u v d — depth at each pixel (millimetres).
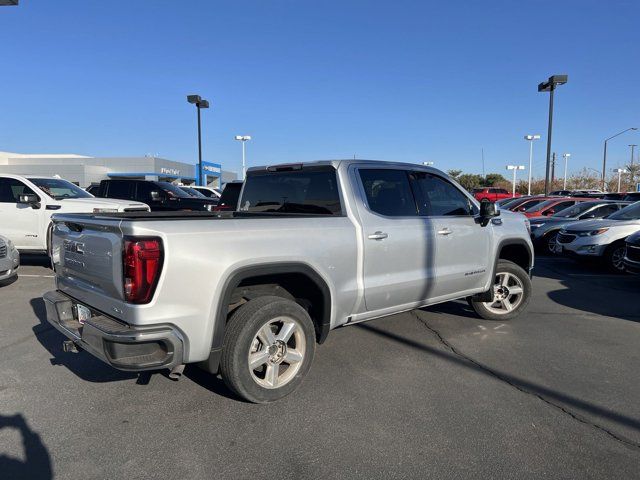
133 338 2941
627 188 54906
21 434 3180
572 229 10477
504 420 3402
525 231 5973
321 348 4863
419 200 4832
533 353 4785
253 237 3434
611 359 4633
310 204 4500
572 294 7652
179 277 3059
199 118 24578
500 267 5809
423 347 4922
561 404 3660
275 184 4891
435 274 4820
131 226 2959
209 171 48719
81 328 3557
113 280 3113
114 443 3082
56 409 3525
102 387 3896
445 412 3518
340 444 3082
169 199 13867
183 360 3145
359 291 4152
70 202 9398
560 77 21531
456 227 5039
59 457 2922
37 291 7316
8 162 54969
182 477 2742
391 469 2826
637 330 5609
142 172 50500
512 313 5938
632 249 8172
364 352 4758
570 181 56219
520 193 55719
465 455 2967
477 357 4656
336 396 3764
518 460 2918
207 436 3170
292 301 3672
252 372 3482
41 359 4488
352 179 4309
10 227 9258
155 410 3516
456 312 6316
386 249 4332
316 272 3795
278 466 2852
